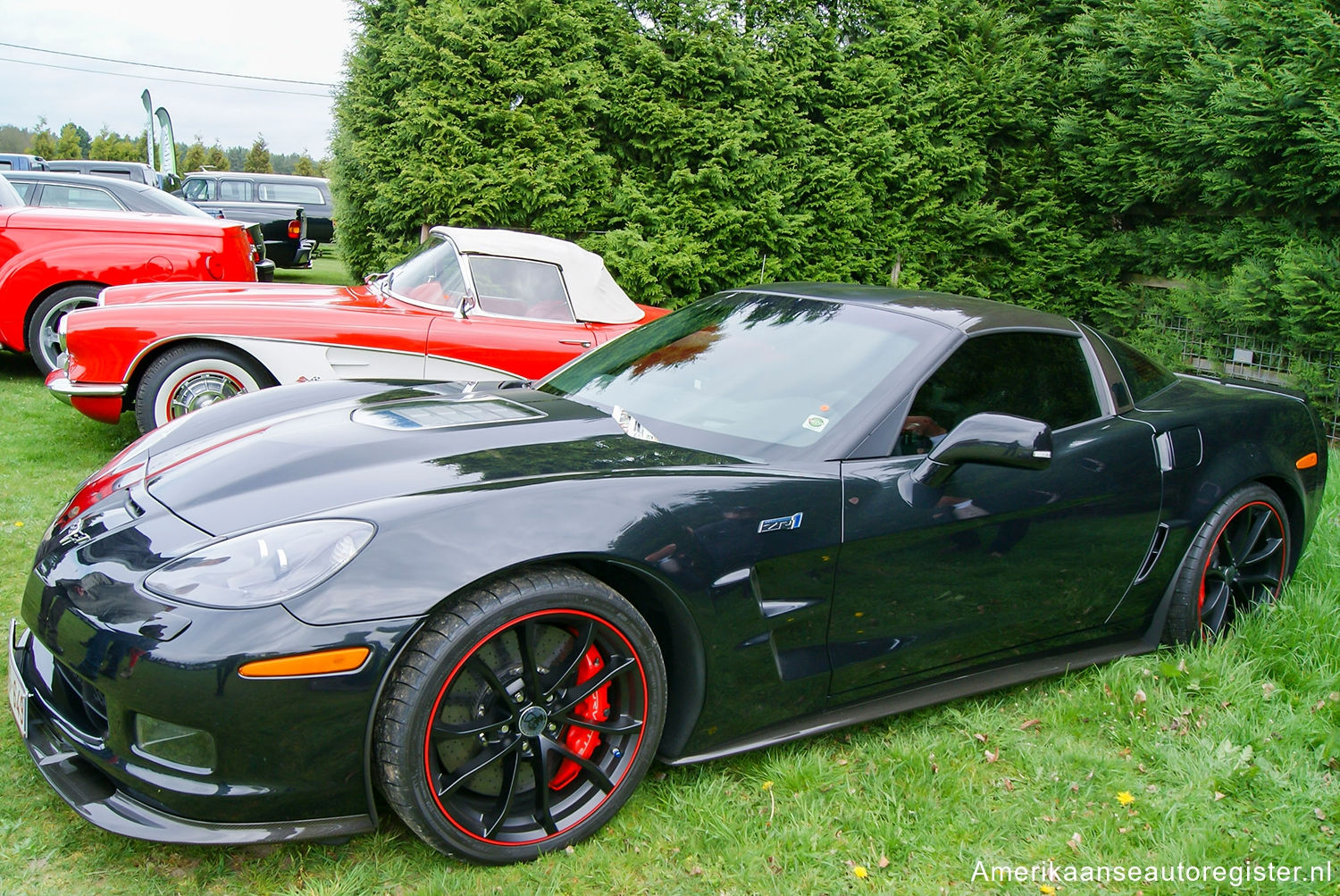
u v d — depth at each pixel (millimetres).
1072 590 2914
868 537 2434
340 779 1909
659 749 2381
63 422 6008
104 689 1875
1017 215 9984
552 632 2148
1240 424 3322
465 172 8367
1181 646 3238
